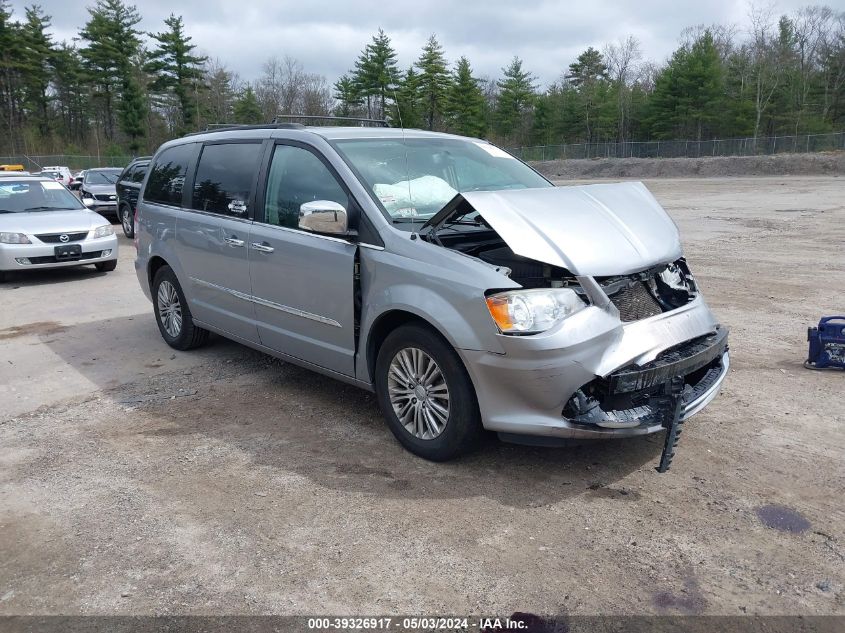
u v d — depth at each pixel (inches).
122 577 120.8
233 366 238.7
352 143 185.3
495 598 113.1
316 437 177.5
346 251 168.7
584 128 2974.9
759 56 2694.4
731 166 1974.7
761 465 156.6
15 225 408.5
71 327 303.0
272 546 129.0
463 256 148.3
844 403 192.9
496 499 143.7
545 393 138.3
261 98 2955.2
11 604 114.4
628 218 164.4
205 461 165.2
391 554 125.5
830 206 829.8
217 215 216.1
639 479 150.9
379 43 2281.0
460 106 2714.1
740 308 307.9
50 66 2898.6
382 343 168.9
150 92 2738.7
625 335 142.4
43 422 192.9
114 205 751.1
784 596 112.3
